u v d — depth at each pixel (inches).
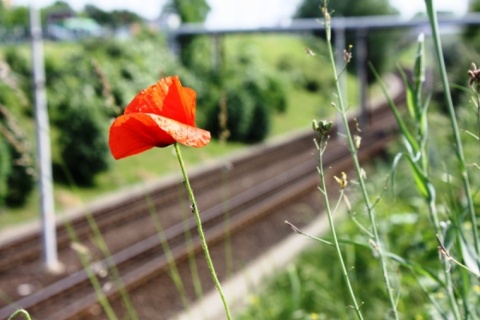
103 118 657.6
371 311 220.2
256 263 370.6
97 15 1828.2
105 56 977.5
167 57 1045.2
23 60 898.7
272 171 733.9
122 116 55.9
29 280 361.1
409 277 183.9
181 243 422.9
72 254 403.9
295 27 880.9
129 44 1010.7
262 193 587.5
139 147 58.4
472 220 82.6
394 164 83.4
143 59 994.1
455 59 819.4
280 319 249.8
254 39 1831.9
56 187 615.5
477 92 73.4
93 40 1009.5
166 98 58.0
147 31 1115.9
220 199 581.0
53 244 377.7
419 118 89.4
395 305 77.2
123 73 938.1
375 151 823.7
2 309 316.5
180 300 316.8
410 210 280.1
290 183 647.1
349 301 235.8
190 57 1139.3
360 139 77.3
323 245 335.9
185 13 1553.9
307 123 1227.2
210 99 967.6
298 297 250.8
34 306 312.3
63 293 328.8
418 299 192.2
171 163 679.1
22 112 717.3
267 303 266.2
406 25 871.1
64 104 769.6
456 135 82.9
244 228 462.3
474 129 259.8
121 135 57.3
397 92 1856.5
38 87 354.6
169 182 636.7
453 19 821.9
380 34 1814.7
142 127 56.6
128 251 403.2
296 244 402.3
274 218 492.1
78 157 632.4
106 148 646.5
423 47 90.0
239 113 935.7
